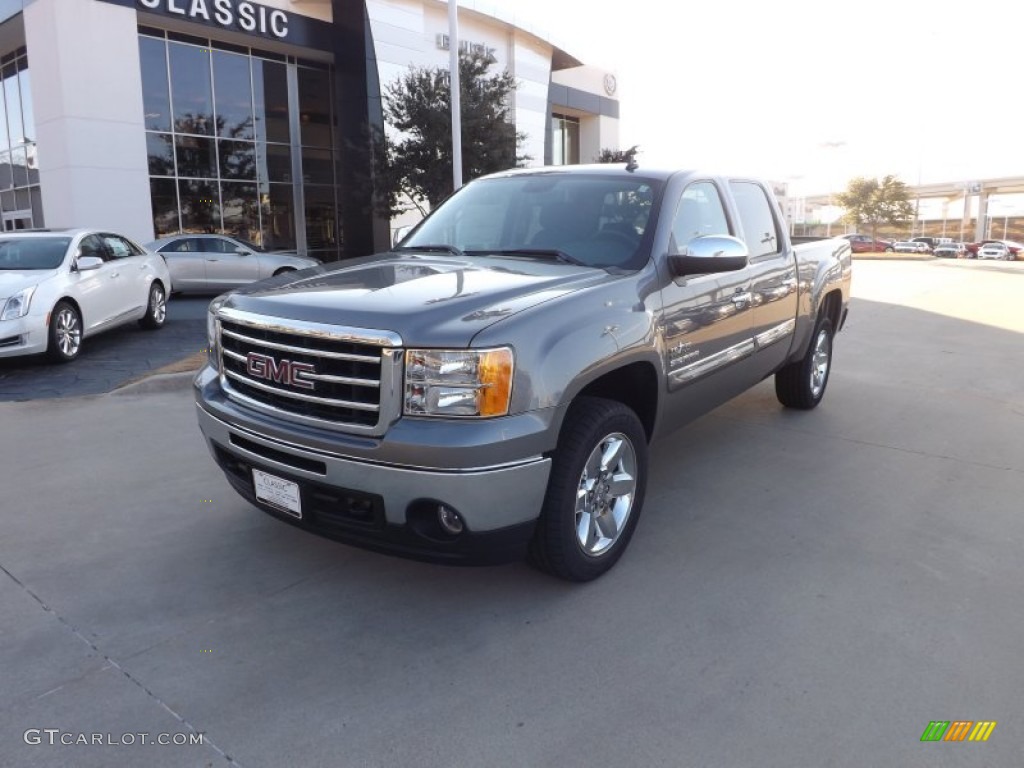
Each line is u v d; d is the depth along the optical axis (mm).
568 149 40812
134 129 20609
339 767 2367
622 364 3377
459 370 2811
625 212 4070
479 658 2941
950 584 3516
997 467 5137
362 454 2883
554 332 3053
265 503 3340
